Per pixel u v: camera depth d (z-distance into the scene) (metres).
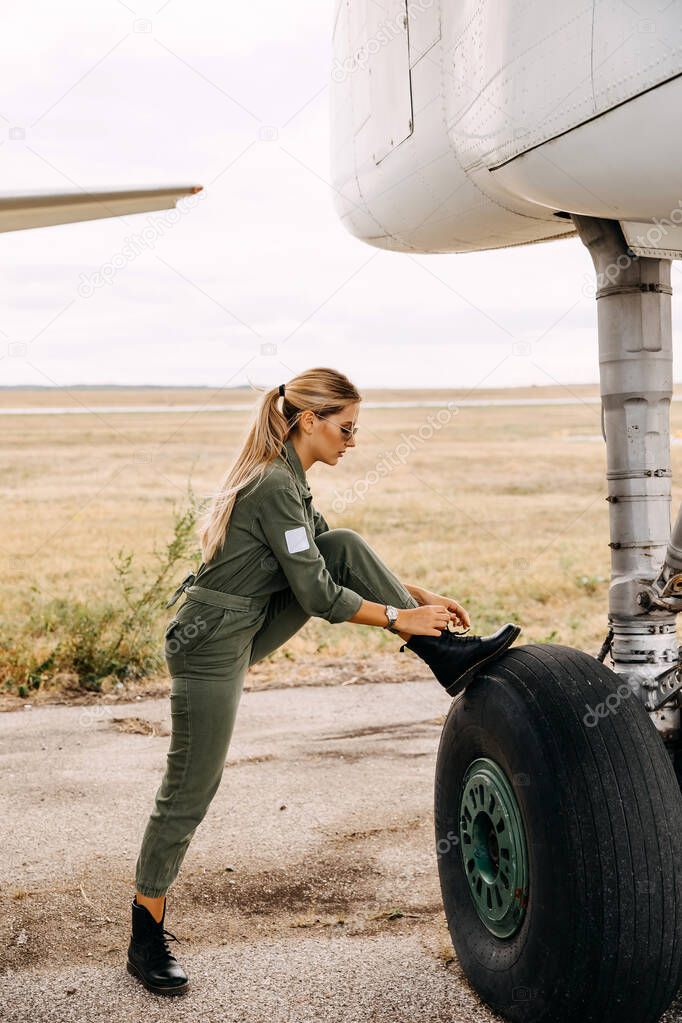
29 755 5.27
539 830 2.34
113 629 7.45
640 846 2.29
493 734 2.53
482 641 2.65
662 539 2.88
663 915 2.29
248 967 2.91
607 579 12.27
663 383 2.87
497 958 2.57
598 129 2.12
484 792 2.62
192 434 34.56
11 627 8.38
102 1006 2.68
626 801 2.31
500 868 2.57
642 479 2.87
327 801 4.47
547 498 22.83
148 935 2.77
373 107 3.14
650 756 2.38
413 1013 2.61
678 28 1.92
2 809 4.39
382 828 4.11
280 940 3.09
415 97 2.82
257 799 4.52
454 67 2.59
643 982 2.31
